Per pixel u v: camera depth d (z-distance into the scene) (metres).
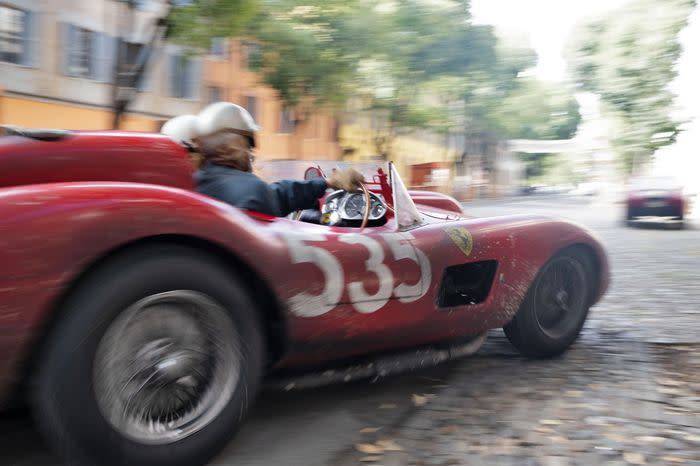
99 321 1.98
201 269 2.19
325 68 25.31
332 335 2.63
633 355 4.05
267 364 2.60
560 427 2.85
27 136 2.24
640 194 18.94
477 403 3.14
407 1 30.00
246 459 2.48
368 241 2.79
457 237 3.16
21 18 20.52
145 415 2.14
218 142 2.97
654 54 46.91
